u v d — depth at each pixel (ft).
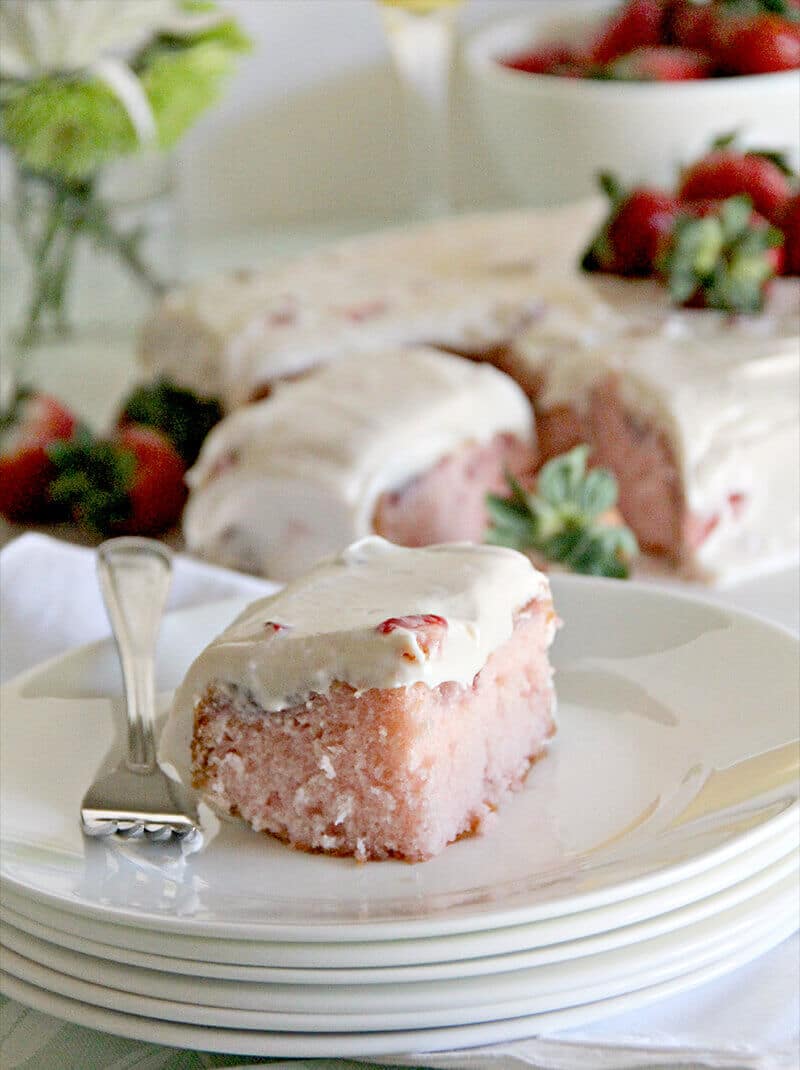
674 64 3.05
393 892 1.57
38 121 2.72
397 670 1.61
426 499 2.48
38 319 2.92
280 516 2.46
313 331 2.77
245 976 1.46
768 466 2.44
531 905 1.46
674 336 2.60
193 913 1.51
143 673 1.83
